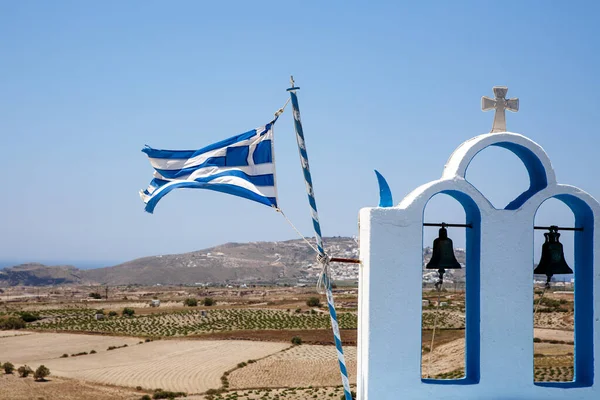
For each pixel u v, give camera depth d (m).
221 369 97.06
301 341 120.88
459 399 9.69
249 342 122.06
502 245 9.93
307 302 198.62
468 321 10.24
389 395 9.56
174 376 92.62
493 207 9.95
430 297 107.81
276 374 92.62
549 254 10.80
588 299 10.30
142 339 132.25
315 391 79.94
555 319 73.44
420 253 9.73
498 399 9.77
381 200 10.07
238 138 11.28
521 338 9.89
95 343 127.62
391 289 9.66
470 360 10.15
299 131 10.33
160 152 11.53
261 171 11.09
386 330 9.62
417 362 9.64
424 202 9.77
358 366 10.08
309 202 10.22
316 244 10.12
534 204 10.01
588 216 10.30
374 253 9.68
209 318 172.75
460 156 9.95
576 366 10.52
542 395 9.88
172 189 11.05
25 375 92.38
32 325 162.62
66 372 96.50
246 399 75.38
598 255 10.18
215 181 11.09
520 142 9.99
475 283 10.03
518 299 9.92
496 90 10.27
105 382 88.88
